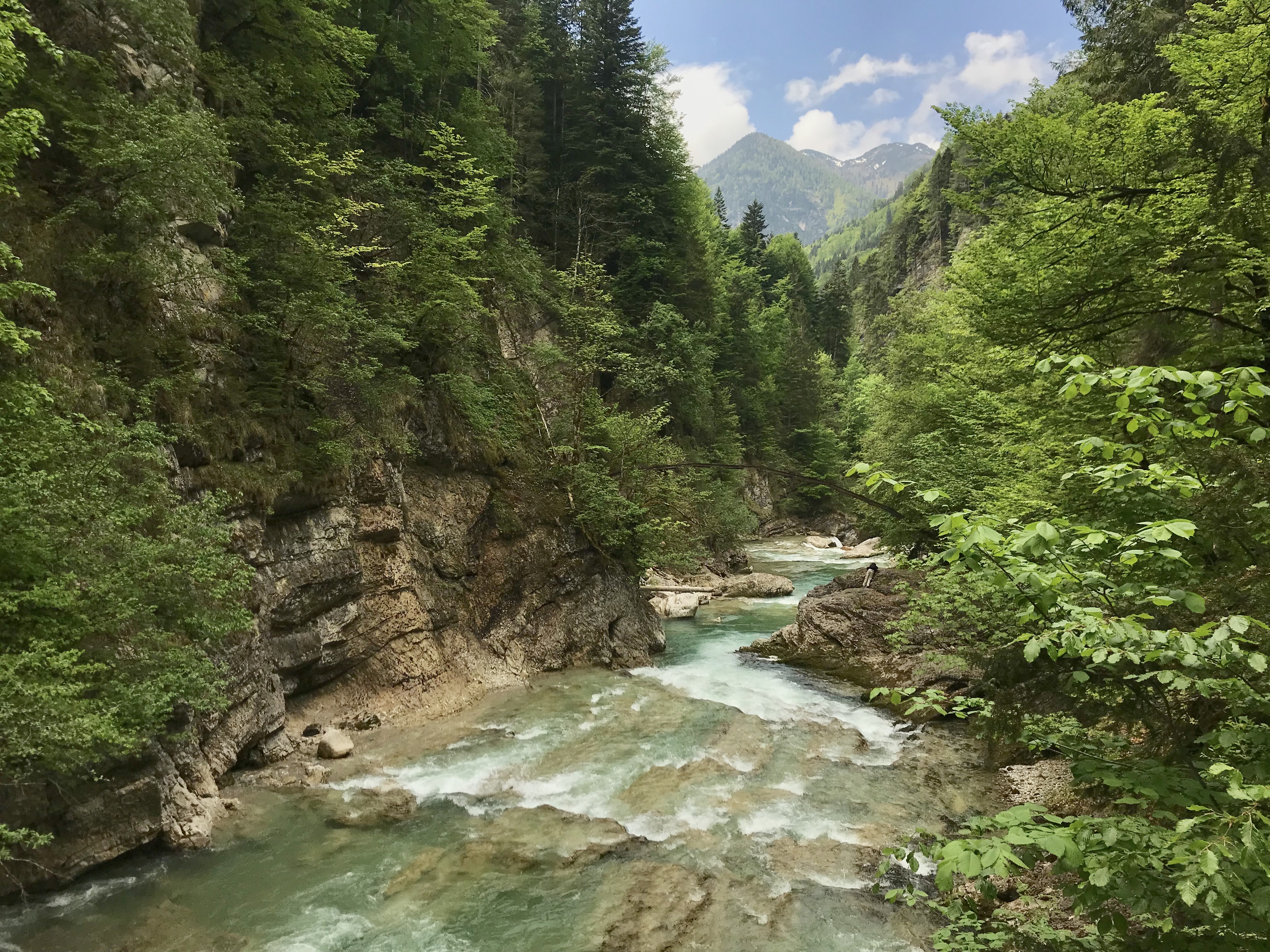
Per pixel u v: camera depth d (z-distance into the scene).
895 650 14.79
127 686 7.91
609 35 38.69
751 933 8.21
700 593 28.48
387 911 8.56
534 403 23.55
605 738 14.12
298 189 17.66
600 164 37.72
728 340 49.19
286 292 14.66
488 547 19.16
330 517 14.84
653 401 35.28
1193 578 4.97
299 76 18.55
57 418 7.96
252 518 13.01
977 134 10.99
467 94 27.66
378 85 25.12
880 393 43.00
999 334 10.72
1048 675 5.79
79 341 10.42
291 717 13.87
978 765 12.84
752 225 84.56
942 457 22.23
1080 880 3.17
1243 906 2.93
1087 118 10.66
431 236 19.50
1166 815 3.16
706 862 9.66
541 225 35.34
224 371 13.62
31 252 9.97
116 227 11.14
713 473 40.00
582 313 27.42
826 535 54.47
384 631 15.59
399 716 15.01
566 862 9.64
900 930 8.27
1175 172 9.98
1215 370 8.70
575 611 20.20
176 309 12.80
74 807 8.71
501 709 15.85
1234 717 4.51
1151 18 16.72
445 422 19.19
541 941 8.06
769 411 58.09
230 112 16.31
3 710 5.86
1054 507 8.95
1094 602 4.63
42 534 6.98
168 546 8.70
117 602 7.68
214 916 8.38
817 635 20.94
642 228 38.53
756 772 12.52
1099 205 10.39
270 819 10.69
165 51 13.53
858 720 15.26
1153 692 5.07
